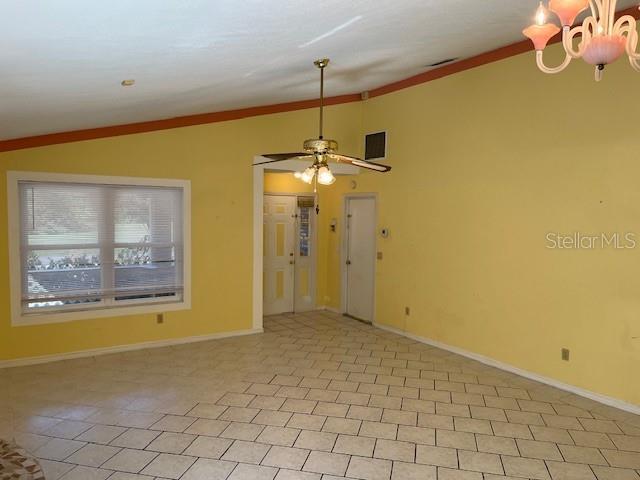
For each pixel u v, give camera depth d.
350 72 4.77
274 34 2.82
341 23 2.90
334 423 3.46
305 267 7.30
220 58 3.10
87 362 4.77
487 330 4.84
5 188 4.50
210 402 3.81
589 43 1.90
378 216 6.26
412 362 4.88
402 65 4.88
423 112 5.50
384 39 3.58
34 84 2.80
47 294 4.77
